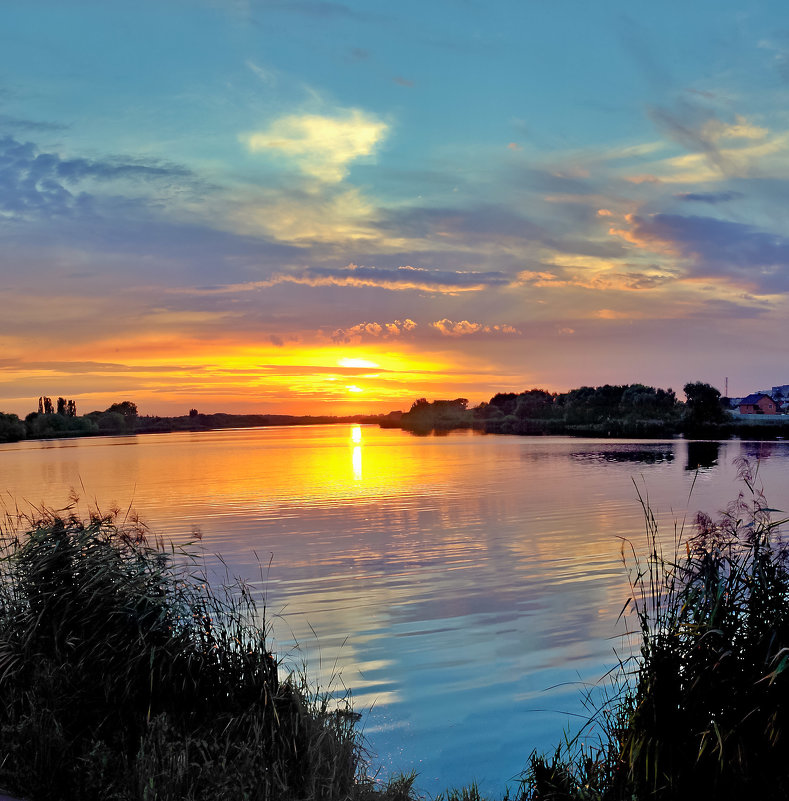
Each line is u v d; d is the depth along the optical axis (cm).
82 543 571
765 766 376
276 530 1688
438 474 3238
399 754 546
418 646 819
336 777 428
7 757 425
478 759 537
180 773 395
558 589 1083
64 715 470
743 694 382
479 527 1702
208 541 1527
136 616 517
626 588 1075
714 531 439
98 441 10262
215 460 4634
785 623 388
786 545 429
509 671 732
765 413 10175
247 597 585
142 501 2323
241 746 421
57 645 520
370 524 1772
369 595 1057
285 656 786
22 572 568
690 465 3603
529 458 4300
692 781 384
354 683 704
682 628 409
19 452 6750
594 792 414
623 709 439
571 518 1822
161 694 487
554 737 573
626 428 9050
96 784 404
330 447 6266
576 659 768
